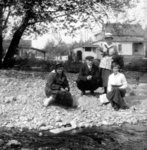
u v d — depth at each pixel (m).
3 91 9.06
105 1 14.59
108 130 6.32
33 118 7.02
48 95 7.87
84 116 7.39
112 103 8.24
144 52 44.09
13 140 5.26
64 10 14.49
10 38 17.56
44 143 5.25
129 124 6.93
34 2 12.78
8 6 12.92
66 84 7.97
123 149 4.95
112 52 8.88
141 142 5.38
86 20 15.43
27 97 8.55
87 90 9.55
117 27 16.91
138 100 9.48
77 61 21.66
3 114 7.18
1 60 16.36
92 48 46.22
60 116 7.24
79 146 5.10
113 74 8.40
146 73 20.48
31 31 16.88
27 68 17.59
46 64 19.44
